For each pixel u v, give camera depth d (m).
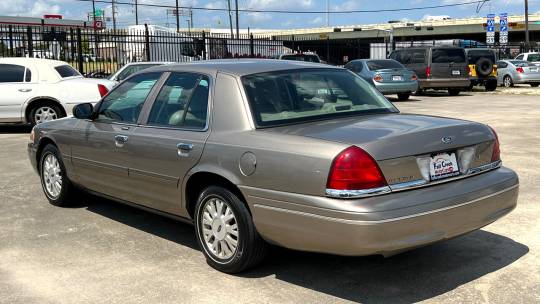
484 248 4.91
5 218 6.04
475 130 4.30
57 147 6.23
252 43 26.66
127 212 6.24
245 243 4.22
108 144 5.36
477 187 4.07
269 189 3.96
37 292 4.18
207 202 4.50
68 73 12.85
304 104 4.56
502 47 39.50
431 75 22.39
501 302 3.89
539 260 4.63
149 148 4.88
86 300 4.04
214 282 4.31
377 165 3.70
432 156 3.97
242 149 4.14
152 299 4.04
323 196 3.70
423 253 4.83
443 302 3.91
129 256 4.89
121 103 5.48
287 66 4.95
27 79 12.19
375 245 3.59
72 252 5.00
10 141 11.36
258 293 4.10
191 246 5.14
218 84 4.61
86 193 6.43
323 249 3.77
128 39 24.83
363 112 4.73
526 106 17.67
